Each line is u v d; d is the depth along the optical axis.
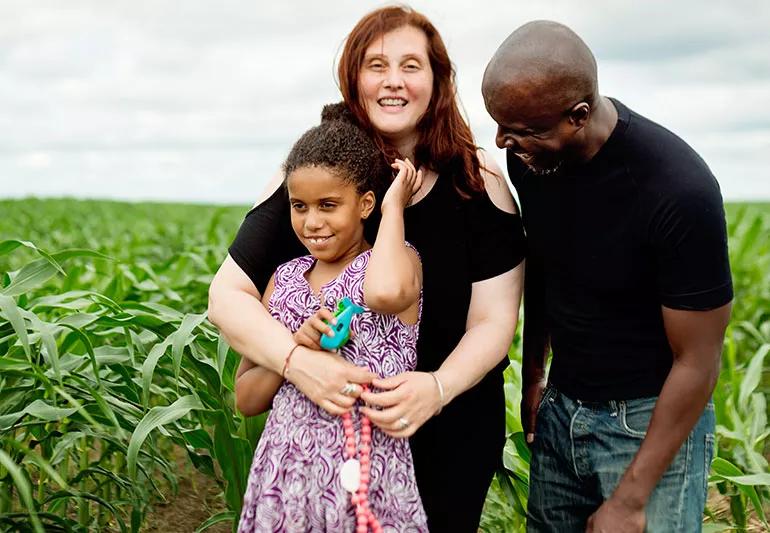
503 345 2.54
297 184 2.29
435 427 2.65
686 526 2.46
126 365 3.22
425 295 2.59
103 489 3.89
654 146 2.26
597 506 2.62
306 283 2.42
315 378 2.25
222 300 2.47
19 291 2.83
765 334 6.06
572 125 2.21
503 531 3.68
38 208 20.19
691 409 2.30
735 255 8.30
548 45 2.16
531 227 2.54
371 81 2.50
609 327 2.45
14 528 2.95
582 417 2.55
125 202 23.20
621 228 2.32
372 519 2.23
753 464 3.56
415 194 2.60
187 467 4.45
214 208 22.30
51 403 2.93
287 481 2.27
